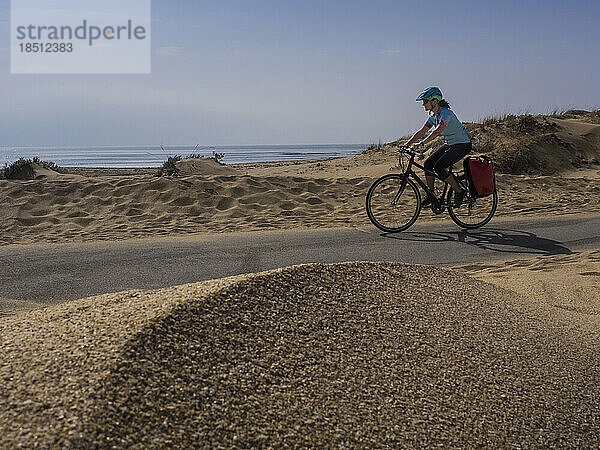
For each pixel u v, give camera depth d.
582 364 3.16
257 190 10.84
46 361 2.37
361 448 2.24
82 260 6.86
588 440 2.56
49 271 6.38
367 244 7.75
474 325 3.33
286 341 2.77
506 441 2.44
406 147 8.73
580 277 5.72
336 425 2.32
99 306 2.99
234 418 2.23
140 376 2.29
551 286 5.33
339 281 3.45
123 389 2.20
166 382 2.31
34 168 14.29
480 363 2.93
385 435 2.33
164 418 2.14
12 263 6.74
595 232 8.41
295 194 11.02
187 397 2.27
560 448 2.48
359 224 9.16
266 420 2.27
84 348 2.45
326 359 2.71
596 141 19.27
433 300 3.55
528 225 9.02
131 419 2.09
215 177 11.37
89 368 2.30
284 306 3.04
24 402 2.11
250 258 6.94
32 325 2.81
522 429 2.53
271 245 7.66
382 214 9.03
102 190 10.54
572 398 2.81
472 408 2.59
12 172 13.89
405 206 9.16
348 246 7.62
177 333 2.61
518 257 6.99
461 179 8.77
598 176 15.99
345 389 2.54
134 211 9.77
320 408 2.39
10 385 2.21
